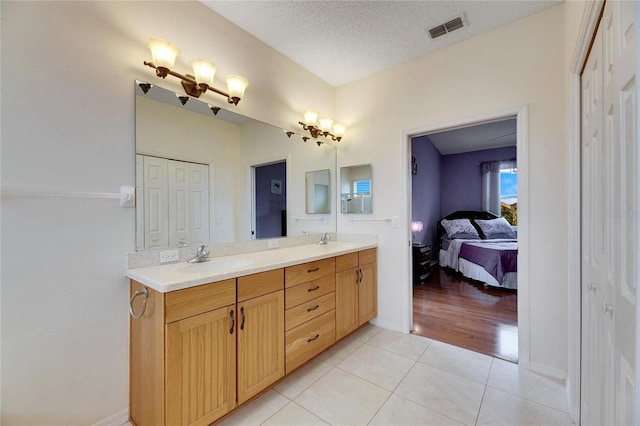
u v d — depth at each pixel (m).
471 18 2.06
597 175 1.14
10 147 1.20
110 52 1.49
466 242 4.73
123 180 1.54
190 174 1.87
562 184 1.89
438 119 2.44
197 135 1.91
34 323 1.25
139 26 1.61
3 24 1.19
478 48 2.24
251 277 1.59
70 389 1.35
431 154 5.74
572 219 1.57
